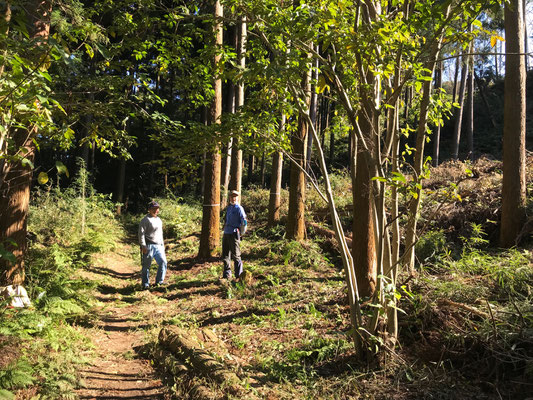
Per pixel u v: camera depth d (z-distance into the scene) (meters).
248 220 15.01
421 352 3.67
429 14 3.08
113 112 4.86
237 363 3.89
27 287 5.55
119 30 4.59
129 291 7.75
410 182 3.33
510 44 7.44
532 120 25.45
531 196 8.11
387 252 3.69
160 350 4.24
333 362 3.85
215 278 7.87
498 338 3.45
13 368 3.24
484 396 3.03
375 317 3.61
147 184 27.44
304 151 9.64
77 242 10.33
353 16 3.94
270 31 3.90
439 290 4.39
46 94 3.03
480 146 25.50
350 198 12.89
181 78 5.08
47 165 20.81
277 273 7.60
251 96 4.28
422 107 5.27
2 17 2.48
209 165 10.13
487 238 7.96
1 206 5.14
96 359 4.18
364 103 4.05
